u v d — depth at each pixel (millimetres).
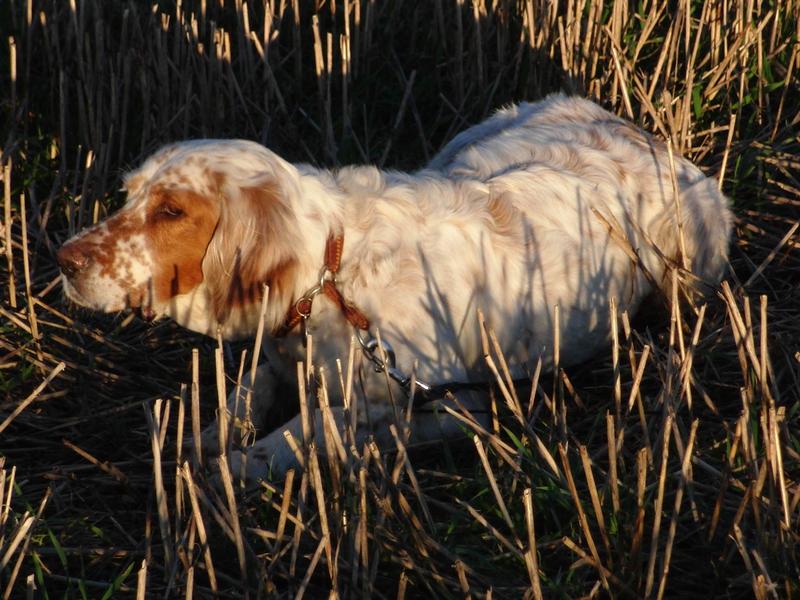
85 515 3375
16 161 5434
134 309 3529
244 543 2893
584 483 3279
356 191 3684
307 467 3004
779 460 2852
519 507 3162
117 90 5598
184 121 5629
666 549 2742
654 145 4543
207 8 6168
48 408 4027
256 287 3465
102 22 5582
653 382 4027
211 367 4281
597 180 4188
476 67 5906
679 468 3355
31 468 3648
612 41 5641
